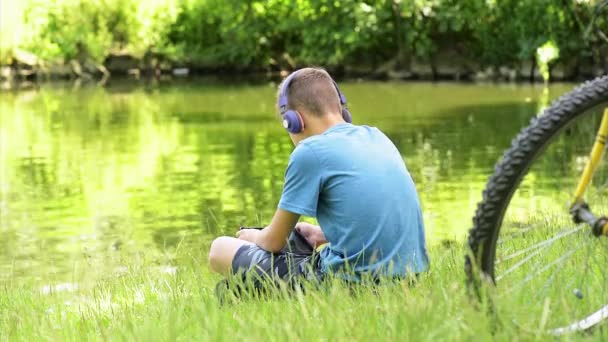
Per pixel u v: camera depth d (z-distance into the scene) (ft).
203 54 137.80
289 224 16.90
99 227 46.19
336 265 16.52
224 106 97.19
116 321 17.21
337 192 16.47
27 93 115.85
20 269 37.83
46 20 135.44
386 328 13.50
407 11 124.36
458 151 66.44
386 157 16.78
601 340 12.62
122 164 64.80
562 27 115.03
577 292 13.06
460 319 12.78
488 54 121.90
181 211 49.32
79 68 135.74
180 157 66.90
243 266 17.66
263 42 136.36
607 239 16.05
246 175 59.26
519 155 12.11
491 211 12.30
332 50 132.26
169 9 137.80
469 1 122.01
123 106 99.14
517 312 13.03
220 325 13.87
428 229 42.19
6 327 18.37
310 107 17.15
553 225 21.66
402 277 16.21
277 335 13.55
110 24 137.18
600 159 12.44
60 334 16.89
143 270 25.07
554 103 12.11
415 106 93.20
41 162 66.64
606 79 11.93
